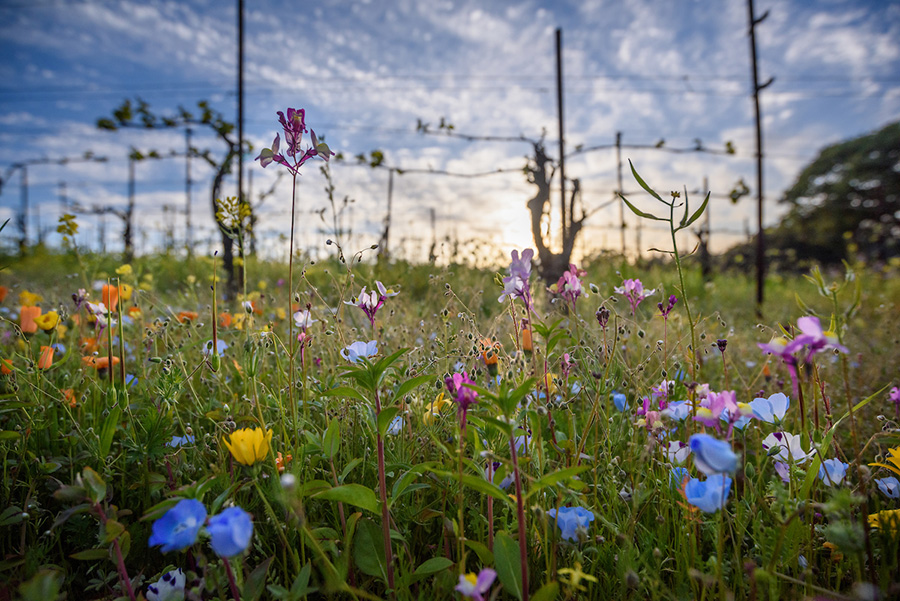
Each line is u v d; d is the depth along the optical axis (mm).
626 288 1819
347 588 951
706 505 1076
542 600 948
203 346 2207
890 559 1085
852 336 3389
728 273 11766
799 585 1142
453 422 1608
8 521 1253
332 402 1759
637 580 1015
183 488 994
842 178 32281
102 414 1702
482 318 2922
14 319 2721
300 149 1410
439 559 1093
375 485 1531
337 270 3439
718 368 2945
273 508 1347
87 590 1306
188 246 7582
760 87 6891
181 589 1109
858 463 1134
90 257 2953
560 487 1111
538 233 5492
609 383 1646
